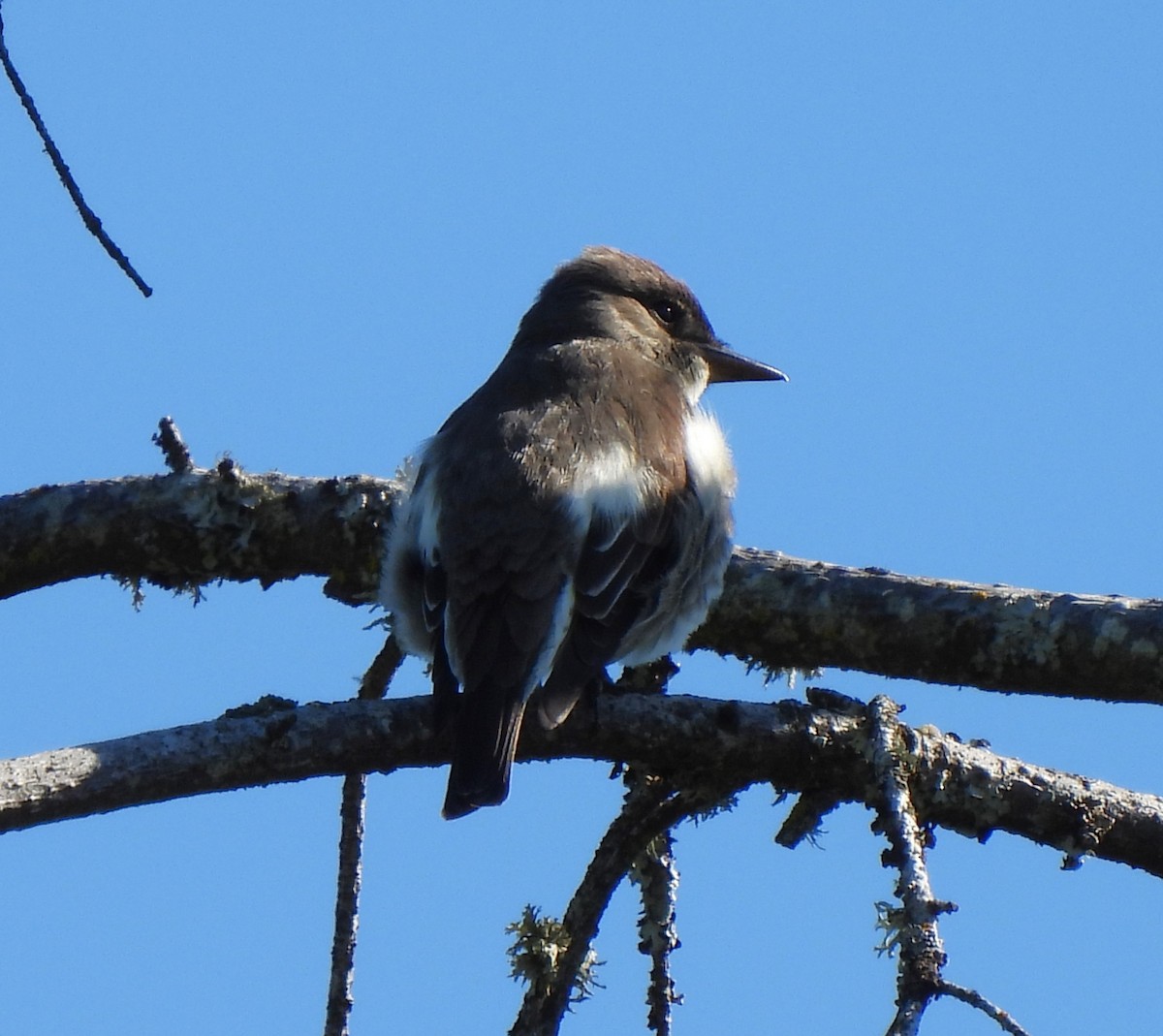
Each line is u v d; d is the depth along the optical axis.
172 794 9.10
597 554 11.19
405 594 11.45
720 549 12.00
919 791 10.13
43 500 12.61
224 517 12.55
